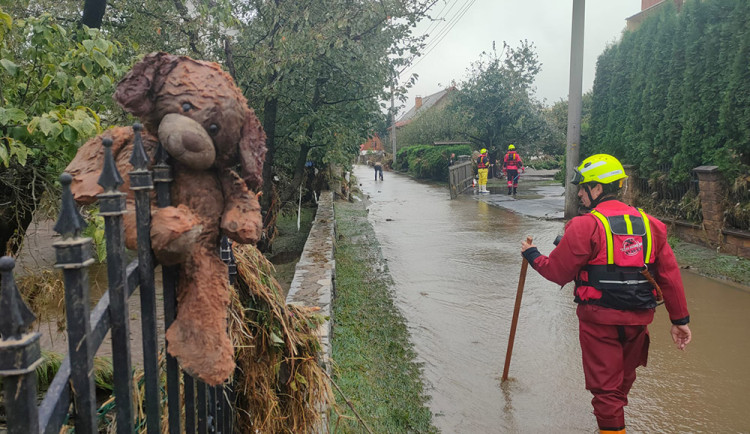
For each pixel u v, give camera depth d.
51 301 3.65
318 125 9.19
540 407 3.78
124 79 1.45
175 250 1.36
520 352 4.79
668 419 3.61
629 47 11.21
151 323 1.39
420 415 3.59
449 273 7.70
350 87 9.30
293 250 9.83
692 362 4.54
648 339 3.15
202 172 1.52
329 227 9.09
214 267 1.48
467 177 21.92
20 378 0.91
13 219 3.86
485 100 26.55
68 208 1.07
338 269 7.62
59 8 6.30
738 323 5.45
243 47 8.09
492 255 8.87
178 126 1.36
